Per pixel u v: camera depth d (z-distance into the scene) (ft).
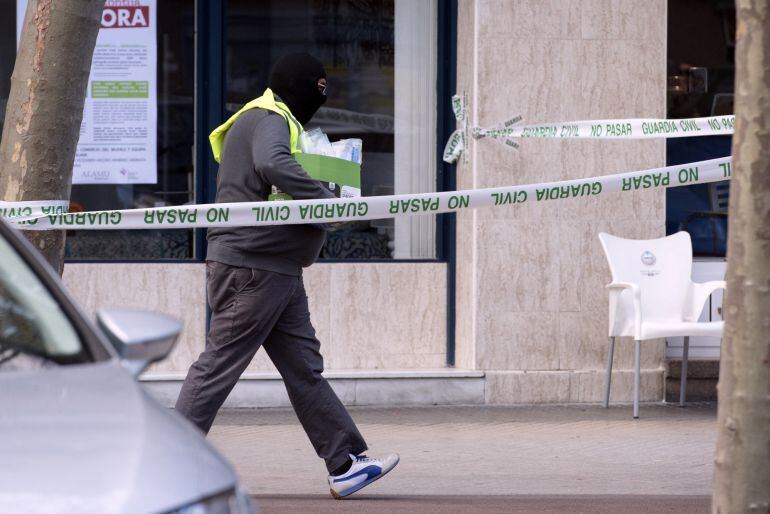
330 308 86.89
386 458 58.08
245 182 56.29
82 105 55.36
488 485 62.59
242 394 83.25
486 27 83.82
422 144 88.94
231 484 25.67
